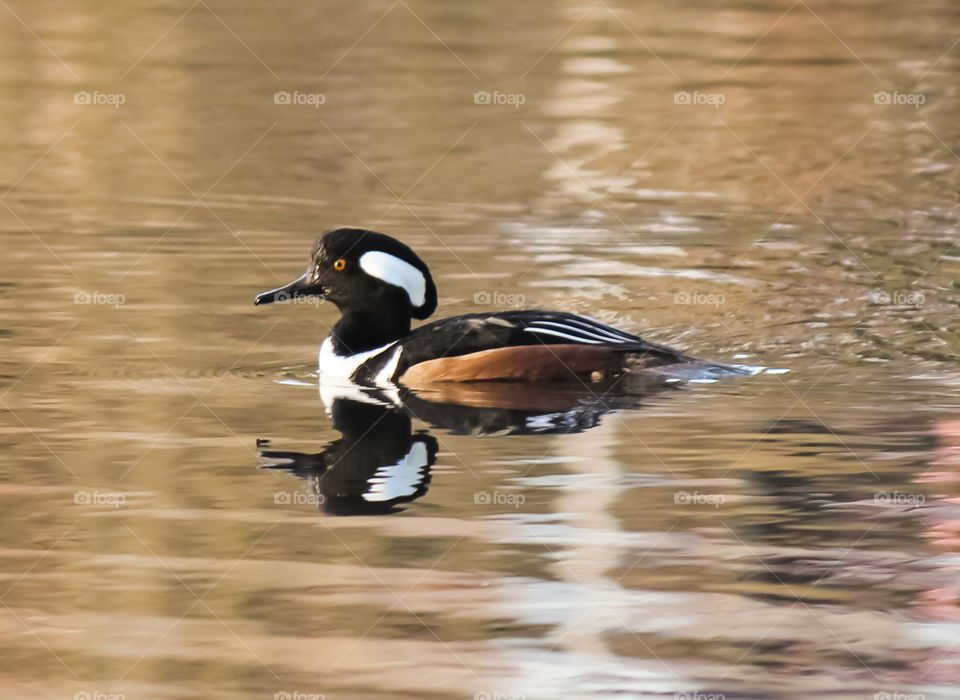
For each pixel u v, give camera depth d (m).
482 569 8.32
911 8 37.00
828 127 25.98
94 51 31.12
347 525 9.00
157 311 15.13
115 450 10.54
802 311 15.60
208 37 32.84
